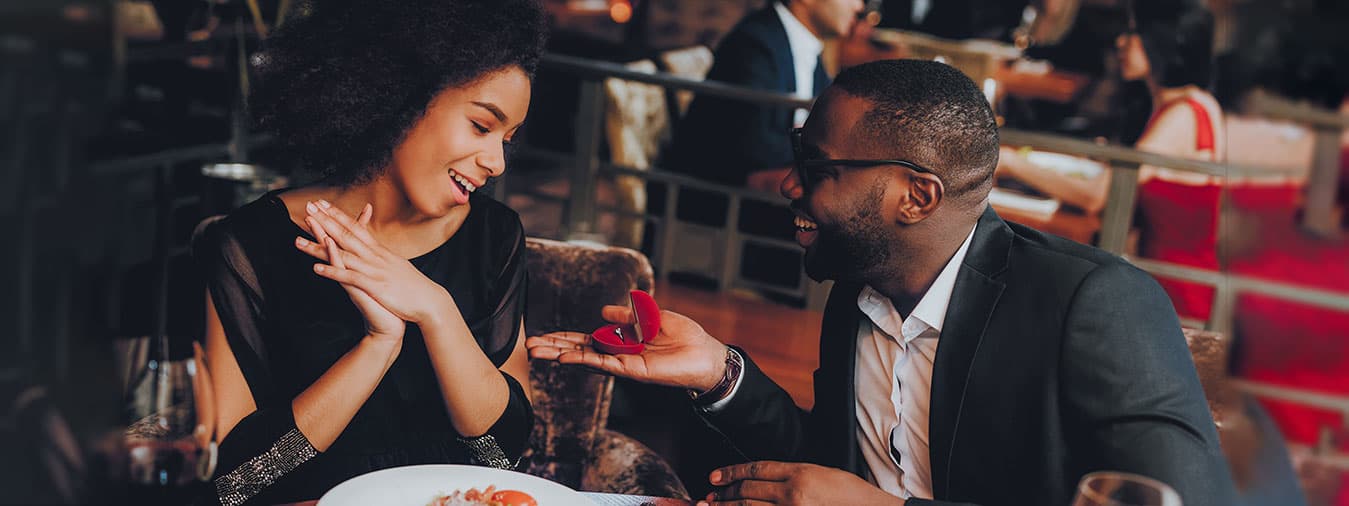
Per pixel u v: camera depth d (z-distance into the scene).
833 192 1.49
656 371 1.51
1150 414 1.41
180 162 3.48
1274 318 0.94
